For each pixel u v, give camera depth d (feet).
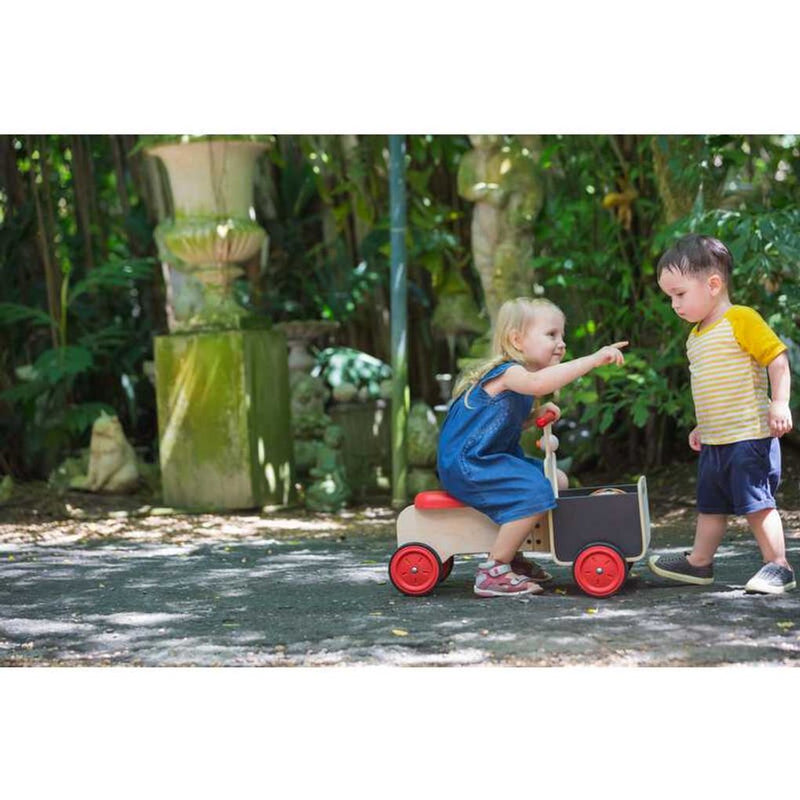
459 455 15.57
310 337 32.48
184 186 28.09
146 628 14.23
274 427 28.30
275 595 16.34
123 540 23.58
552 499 15.28
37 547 22.65
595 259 28.86
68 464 31.35
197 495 27.84
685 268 15.28
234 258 28.48
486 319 34.37
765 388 15.29
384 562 19.57
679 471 29.35
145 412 37.91
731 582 16.07
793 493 25.81
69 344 36.86
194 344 27.71
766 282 24.64
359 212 35.76
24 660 12.72
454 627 13.53
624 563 15.03
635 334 29.35
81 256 38.86
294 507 28.30
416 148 34.68
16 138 37.91
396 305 28.66
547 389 15.23
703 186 26.40
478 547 15.78
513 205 29.37
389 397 32.63
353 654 12.48
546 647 12.38
